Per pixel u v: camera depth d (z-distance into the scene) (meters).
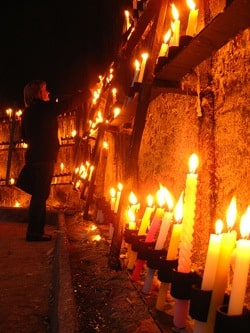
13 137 8.86
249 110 1.88
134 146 2.55
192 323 1.61
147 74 2.46
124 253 2.91
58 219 5.16
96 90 6.11
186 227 1.47
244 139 1.92
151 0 2.78
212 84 2.28
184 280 1.45
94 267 2.58
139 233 2.29
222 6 2.25
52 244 4.36
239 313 1.10
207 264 1.25
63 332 1.49
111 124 4.58
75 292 2.06
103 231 3.97
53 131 4.49
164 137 3.19
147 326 1.57
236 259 1.13
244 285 1.11
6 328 2.14
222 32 1.82
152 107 3.56
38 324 2.19
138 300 1.89
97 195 6.39
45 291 2.76
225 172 2.11
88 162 6.50
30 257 3.77
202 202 2.30
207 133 2.27
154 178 3.44
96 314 1.75
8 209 6.27
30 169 4.47
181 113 2.78
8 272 3.25
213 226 2.22
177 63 2.16
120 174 5.20
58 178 7.99
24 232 5.21
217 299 1.19
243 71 1.93
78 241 3.56
